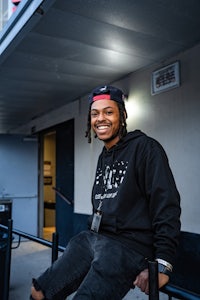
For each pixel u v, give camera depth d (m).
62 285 1.12
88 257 1.13
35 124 6.25
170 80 3.05
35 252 4.89
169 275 0.90
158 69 3.20
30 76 3.58
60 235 5.37
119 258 0.97
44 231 7.10
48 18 2.31
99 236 1.08
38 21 2.33
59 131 5.54
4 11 3.54
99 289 0.93
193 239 2.79
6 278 2.04
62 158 5.41
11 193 5.82
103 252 1.00
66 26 2.44
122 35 2.60
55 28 2.46
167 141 3.09
